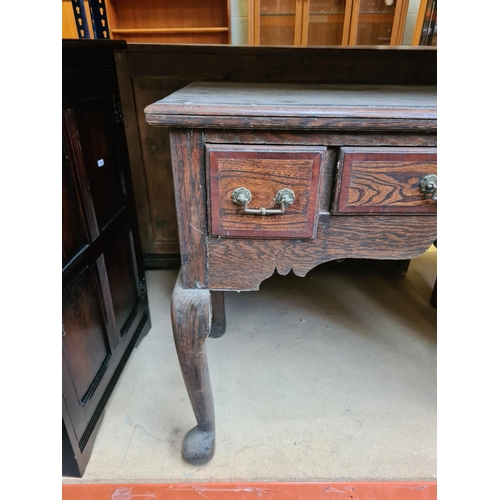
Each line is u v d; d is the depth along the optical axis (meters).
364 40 1.70
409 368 0.95
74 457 0.66
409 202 0.48
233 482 0.68
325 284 1.34
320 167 0.46
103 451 0.73
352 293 1.28
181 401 0.85
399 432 0.78
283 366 0.95
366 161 0.46
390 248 0.53
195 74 1.07
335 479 0.68
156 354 0.99
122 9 1.78
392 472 0.70
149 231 1.33
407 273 1.41
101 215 0.77
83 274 0.70
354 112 0.42
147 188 1.26
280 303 1.22
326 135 0.45
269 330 1.09
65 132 0.62
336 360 0.98
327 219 0.51
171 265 1.39
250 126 0.43
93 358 0.75
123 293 0.91
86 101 0.69
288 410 0.83
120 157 0.86
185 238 0.51
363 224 0.51
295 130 0.44
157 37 1.80
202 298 0.56
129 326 0.94
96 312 0.76
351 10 1.62
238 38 1.72
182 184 0.47
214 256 0.53
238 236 0.51
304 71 1.04
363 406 0.84
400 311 1.19
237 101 0.47
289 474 0.69
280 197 0.47
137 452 0.73
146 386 0.88
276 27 1.72
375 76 1.04
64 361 0.61
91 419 0.73
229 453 0.73
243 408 0.83
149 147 1.19
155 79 1.08
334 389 0.88
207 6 1.75
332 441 0.76
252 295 1.27
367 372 0.94
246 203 0.47
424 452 0.74
